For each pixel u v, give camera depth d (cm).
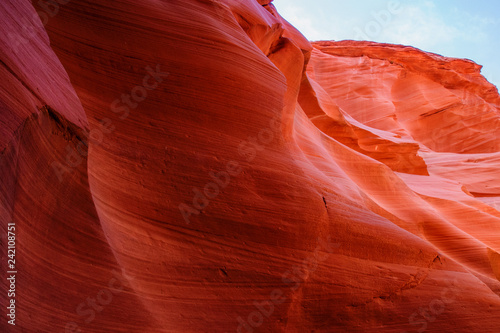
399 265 684
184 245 482
